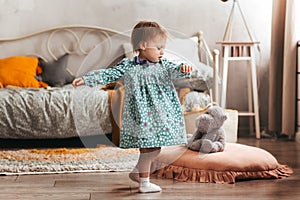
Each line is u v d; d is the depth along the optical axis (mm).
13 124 3840
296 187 2863
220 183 2939
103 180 3008
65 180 3014
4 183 2945
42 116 3852
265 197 2660
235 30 4844
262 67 4859
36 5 4742
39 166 3256
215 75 3219
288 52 4395
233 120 4191
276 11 4531
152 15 4801
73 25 4770
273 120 4613
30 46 4766
